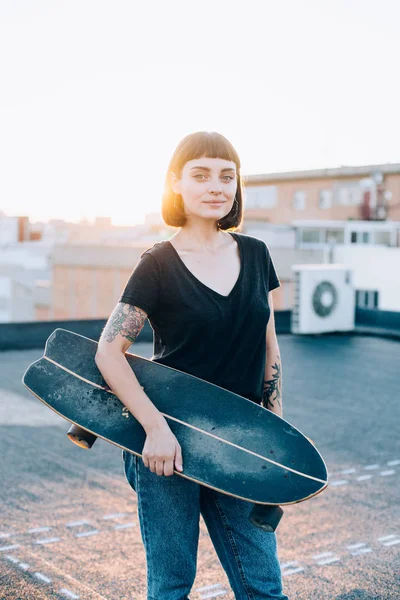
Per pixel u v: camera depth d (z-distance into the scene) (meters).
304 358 13.38
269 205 49.56
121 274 41.25
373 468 6.07
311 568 3.88
